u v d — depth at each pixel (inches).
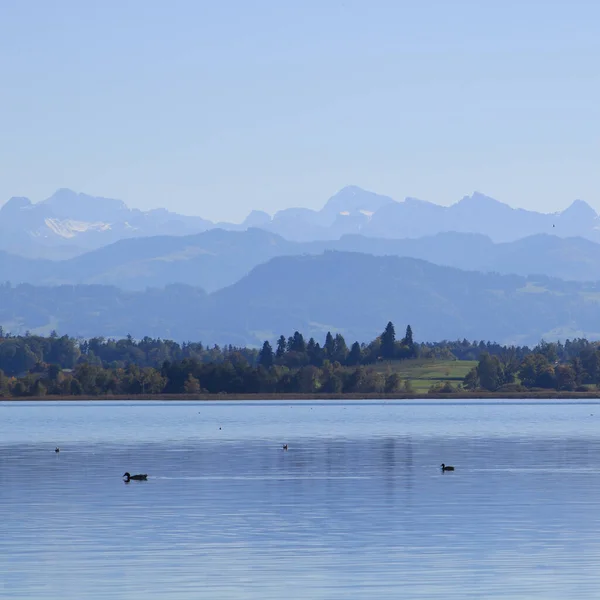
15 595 5216.5
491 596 5167.3
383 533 6855.3
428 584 5413.4
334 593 5246.1
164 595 5216.5
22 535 6786.4
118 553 6200.8
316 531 6948.8
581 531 6894.7
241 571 5728.3
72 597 5182.1
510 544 6441.9
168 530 6978.4
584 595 5172.2
